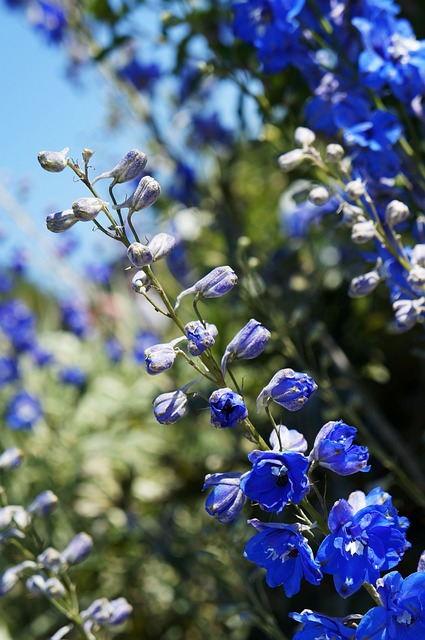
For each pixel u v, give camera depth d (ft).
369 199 2.67
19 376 5.89
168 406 2.06
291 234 4.46
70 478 5.27
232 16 3.66
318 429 3.96
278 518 3.70
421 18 3.76
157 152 4.91
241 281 3.68
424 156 3.36
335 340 4.31
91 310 6.12
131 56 4.85
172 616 4.81
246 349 2.07
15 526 2.98
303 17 3.12
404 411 4.18
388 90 3.12
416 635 1.94
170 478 5.21
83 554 2.88
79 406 5.97
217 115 4.79
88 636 2.84
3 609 4.75
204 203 4.74
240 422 1.99
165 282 4.94
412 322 2.66
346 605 3.58
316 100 3.15
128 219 2.08
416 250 2.65
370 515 1.95
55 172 2.10
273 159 4.15
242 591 4.05
